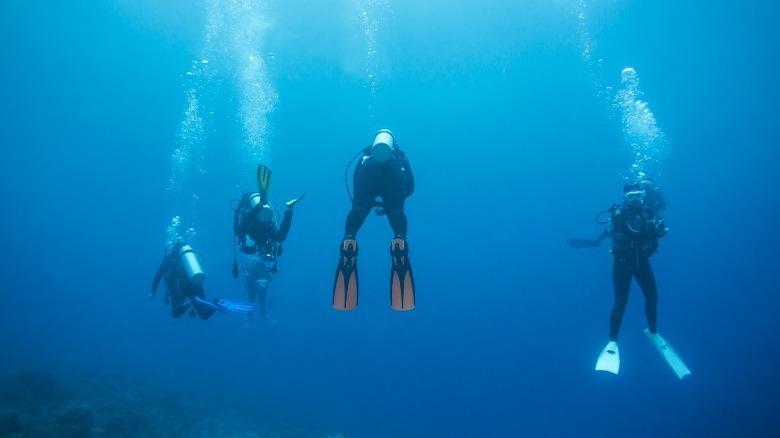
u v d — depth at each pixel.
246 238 4.77
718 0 32.81
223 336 32.62
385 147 3.05
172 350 26.36
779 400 24.83
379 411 20.61
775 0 32.97
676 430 22.61
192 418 12.55
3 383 12.18
